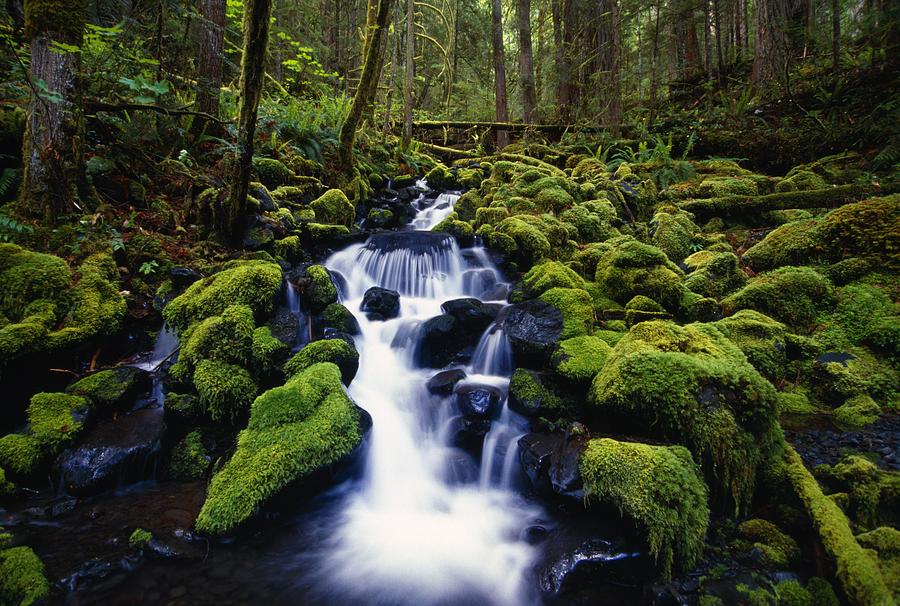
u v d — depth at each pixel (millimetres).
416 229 8789
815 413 3689
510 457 3762
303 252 6516
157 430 3617
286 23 14820
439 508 3648
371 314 5672
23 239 4695
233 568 2846
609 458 3012
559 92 15703
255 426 3492
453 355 5203
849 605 2260
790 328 4621
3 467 3178
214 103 7789
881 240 4754
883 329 4016
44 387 3902
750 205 7281
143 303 4855
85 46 5691
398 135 14266
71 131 5309
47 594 2475
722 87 14094
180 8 7270
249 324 4309
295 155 8547
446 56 16844
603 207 7738
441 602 2756
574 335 4477
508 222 6879
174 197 6410
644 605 2508
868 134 8242
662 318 4945
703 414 3029
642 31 15461
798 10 12211
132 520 3068
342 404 3678
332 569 2951
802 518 2811
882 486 2748
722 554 2697
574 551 2787
